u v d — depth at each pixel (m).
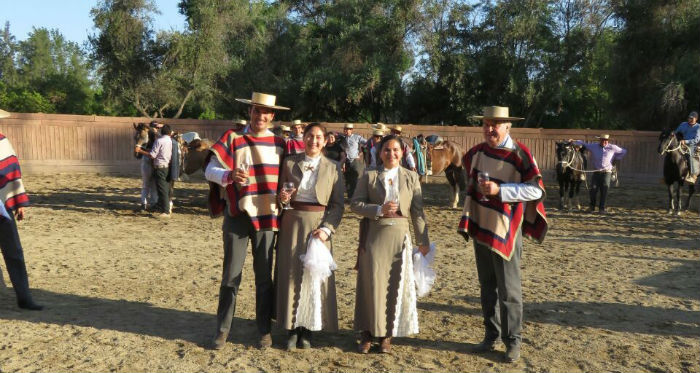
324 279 4.82
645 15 25.23
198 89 31.25
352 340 5.17
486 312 4.93
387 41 30.30
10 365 4.39
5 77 76.38
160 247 9.11
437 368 4.55
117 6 30.22
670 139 13.98
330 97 29.67
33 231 10.12
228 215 4.84
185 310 5.92
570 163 14.12
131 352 4.73
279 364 4.55
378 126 12.82
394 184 4.83
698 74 23.97
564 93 29.55
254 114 4.85
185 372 4.36
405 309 4.80
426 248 4.90
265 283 4.88
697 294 6.93
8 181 5.68
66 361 4.52
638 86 25.97
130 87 31.05
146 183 12.89
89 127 22.58
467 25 29.88
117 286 6.78
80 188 17.14
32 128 21.77
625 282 7.45
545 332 5.46
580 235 11.02
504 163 4.68
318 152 4.87
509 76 28.55
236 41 32.84
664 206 15.92
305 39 32.97
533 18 28.30
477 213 4.77
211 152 4.77
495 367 4.59
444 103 30.42
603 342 5.21
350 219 12.39
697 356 4.90
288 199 4.57
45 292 6.43
